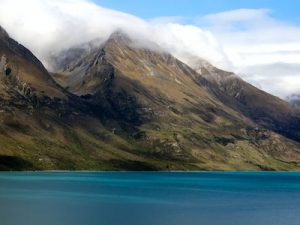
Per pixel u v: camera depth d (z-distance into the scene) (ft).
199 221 522.88
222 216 564.30
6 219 499.92
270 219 551.59
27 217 515.50
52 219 507.71
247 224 517.14
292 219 553.23
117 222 503.20
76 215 539.29
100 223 494.59
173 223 505.66
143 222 506.48
